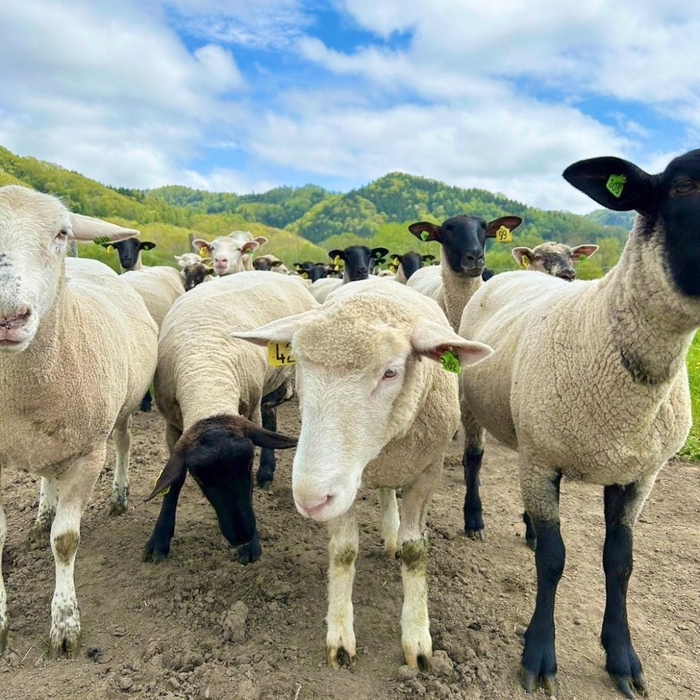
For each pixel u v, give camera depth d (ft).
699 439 23.17
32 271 9.80
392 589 13.48
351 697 10.24
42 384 10.94
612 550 11.16
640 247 9.59
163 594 13.25
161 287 32.24
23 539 15.42
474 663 11.02
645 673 11.10
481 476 20.58
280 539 15.89
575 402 10.55
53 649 11.23
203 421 13.39
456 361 9.91
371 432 9.49
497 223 31.55
